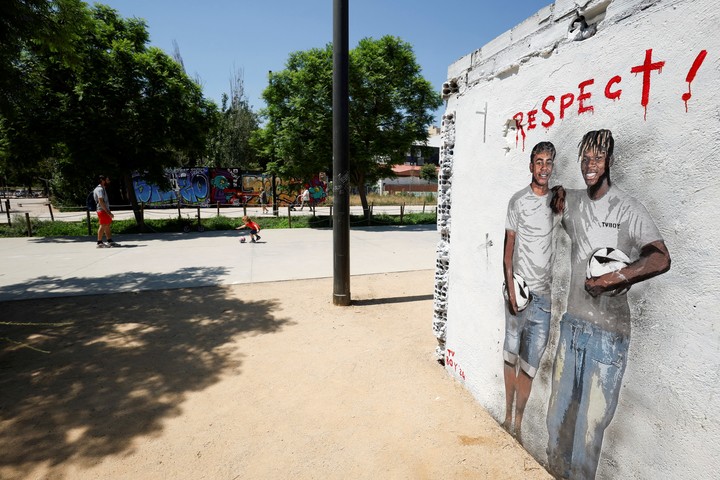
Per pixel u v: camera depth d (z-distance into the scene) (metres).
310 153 14.23
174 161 13.96
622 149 1.84
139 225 13.66
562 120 2.19
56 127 11.44
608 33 1.89
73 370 3.67
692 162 1.55
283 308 5.47
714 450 1.52
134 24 13.09
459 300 3.38
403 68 15.34
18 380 3.48
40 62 10.25
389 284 6.79
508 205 2.68
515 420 2.68
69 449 2.60
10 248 10.32
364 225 15.84
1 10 4.44
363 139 15.04
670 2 1.60
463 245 3.29
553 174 2.27
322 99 13.95
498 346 2.86
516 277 2.62
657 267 1.71
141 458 2.53
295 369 3.73
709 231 1.51
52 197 24.64
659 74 1.66
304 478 2.38
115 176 12.45
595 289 2.01
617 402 1.92
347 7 5.14
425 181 44.56
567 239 2.19
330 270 7.67
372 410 3.07
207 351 4.10
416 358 3.96
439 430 2.82
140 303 5.64
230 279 6.97
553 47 2.24
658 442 1.73
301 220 16.48
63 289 6.32
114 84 11.79
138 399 3.21
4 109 5.29
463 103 3.22
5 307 5.44
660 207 1.68
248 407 3.11
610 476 1.96
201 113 14.01
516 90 2.56
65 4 5.22
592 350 2.04
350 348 4.20
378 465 2.48
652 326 1.74
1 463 2.47
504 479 2.35
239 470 2.44
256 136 17.67
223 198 24.81
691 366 1.59
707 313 1.53
